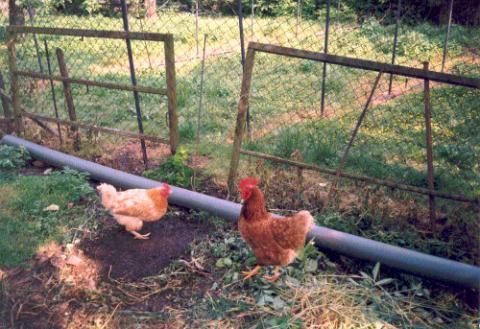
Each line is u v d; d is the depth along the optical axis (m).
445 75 1.68
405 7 5.90
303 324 1.44
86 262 1.76
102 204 2.01
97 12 5.81
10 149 2.55
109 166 2.54
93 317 1.52
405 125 2.96
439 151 2.54
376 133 2.86
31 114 2.76
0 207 2.07
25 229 1.93
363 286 1.60
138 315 1.53
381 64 1.77
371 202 2.04
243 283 1.64
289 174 2.31
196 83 3.90
